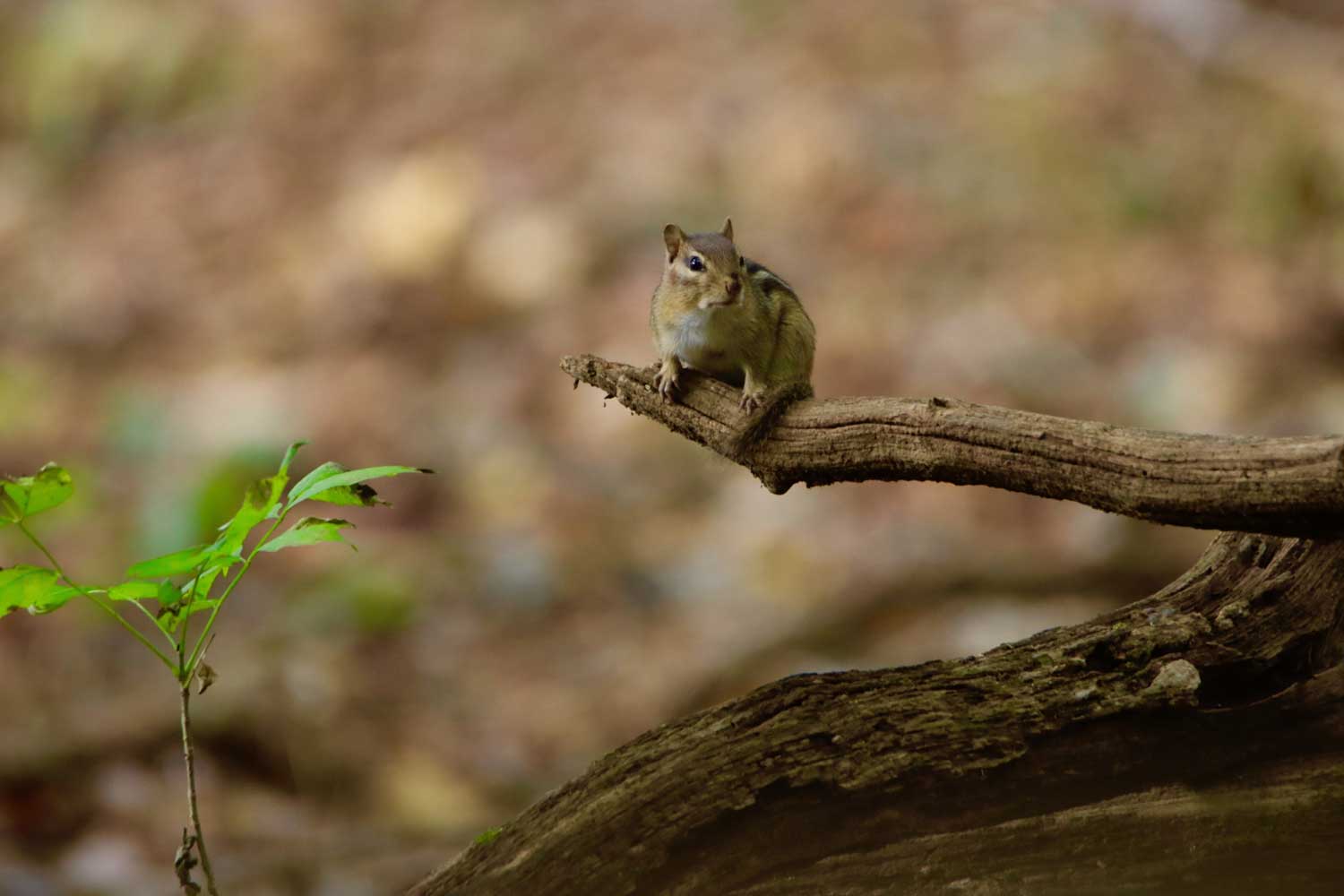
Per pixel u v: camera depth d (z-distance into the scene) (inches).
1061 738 196.1
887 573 541.6
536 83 841.5
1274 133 776.9
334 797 452.1
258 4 928.9
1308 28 882.8
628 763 202.4
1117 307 690.2
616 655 532.1
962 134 780.6
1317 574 202.5
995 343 666.8
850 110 791.1
